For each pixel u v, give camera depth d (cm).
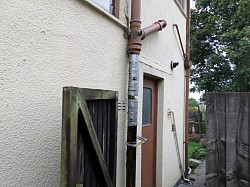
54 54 163
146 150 385
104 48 226
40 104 151
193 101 1878
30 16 144
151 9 354
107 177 185
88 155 158
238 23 1023
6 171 129
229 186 260
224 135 263
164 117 430
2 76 127
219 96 265
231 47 968
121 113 261
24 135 140
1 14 126
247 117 254
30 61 144
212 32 1125
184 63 575
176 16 501
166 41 431
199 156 800
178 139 526
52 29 161
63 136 127
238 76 994
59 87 167
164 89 426
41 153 151
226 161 262
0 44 125
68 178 125
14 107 134
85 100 147
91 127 155
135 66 266
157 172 420
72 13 181
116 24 247
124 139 268
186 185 511
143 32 281
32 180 145
